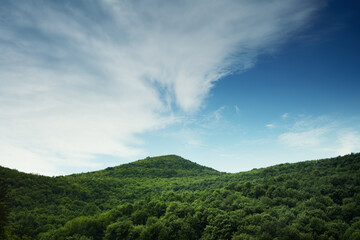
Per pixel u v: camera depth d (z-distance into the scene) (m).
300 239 56.31
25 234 74.75
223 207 79.62
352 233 54.22
